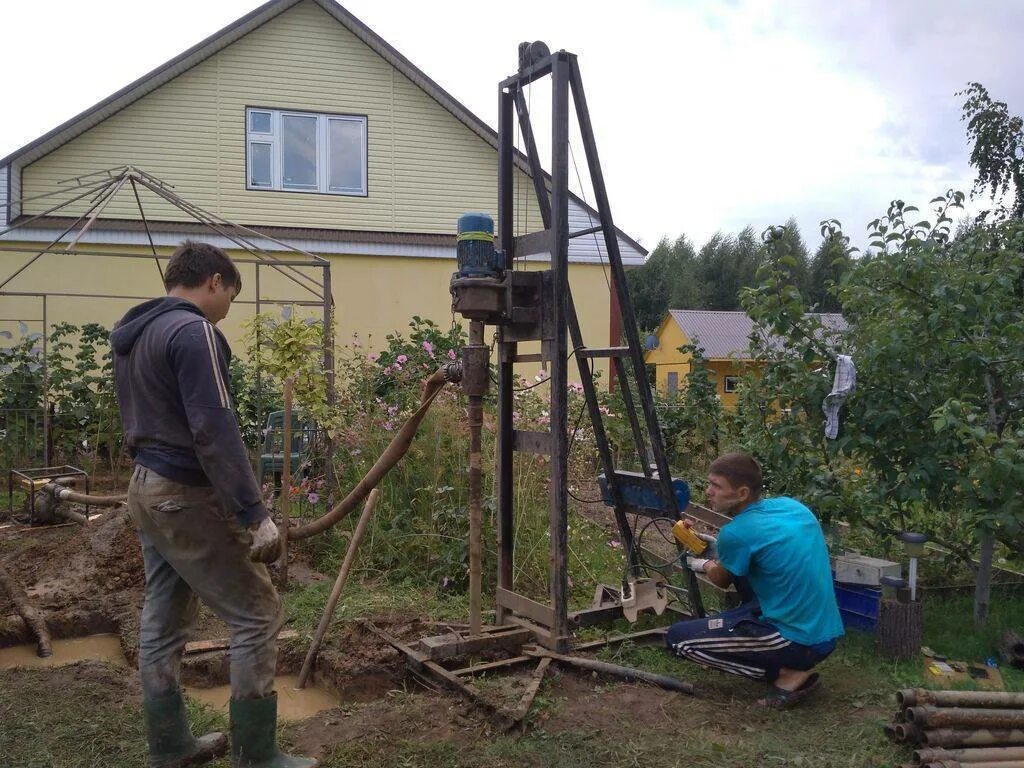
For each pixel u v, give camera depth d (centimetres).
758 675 366
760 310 479
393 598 493
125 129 1262
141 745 312
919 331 445
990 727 307
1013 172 948
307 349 616
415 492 582
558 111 390
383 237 1356
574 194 1395
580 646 410
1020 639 424
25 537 634
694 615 439
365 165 1377
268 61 1330
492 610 480
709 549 418
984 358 431
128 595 496
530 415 618
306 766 292
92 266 1224
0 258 1184
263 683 284
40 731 320
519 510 552
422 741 320
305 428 678
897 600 434
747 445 549
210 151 1303
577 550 585
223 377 262
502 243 434
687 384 1004
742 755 307
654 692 368
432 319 1373
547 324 400
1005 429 459
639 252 1441
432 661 387
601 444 466
